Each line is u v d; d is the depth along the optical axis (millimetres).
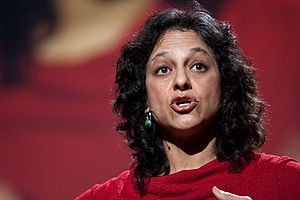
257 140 2977
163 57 2883
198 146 2939
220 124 2943
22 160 8453
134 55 3088
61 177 8430
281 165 2824
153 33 3008
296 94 7930
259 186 2768
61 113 8516
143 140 3086
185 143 2934
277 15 8039
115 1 8516
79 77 8547
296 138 7859
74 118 8500
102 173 8383
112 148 8391
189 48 2863
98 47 8539
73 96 8531
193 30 2965
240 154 2881
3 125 8508
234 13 8031
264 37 8031
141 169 3025
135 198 2943
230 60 2971
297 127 7863
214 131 2943
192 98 2762
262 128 3062
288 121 7887
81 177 8406
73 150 8445
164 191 2859
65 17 8633
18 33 8625
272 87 7980
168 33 2975
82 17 8602
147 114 3041
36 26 8641
